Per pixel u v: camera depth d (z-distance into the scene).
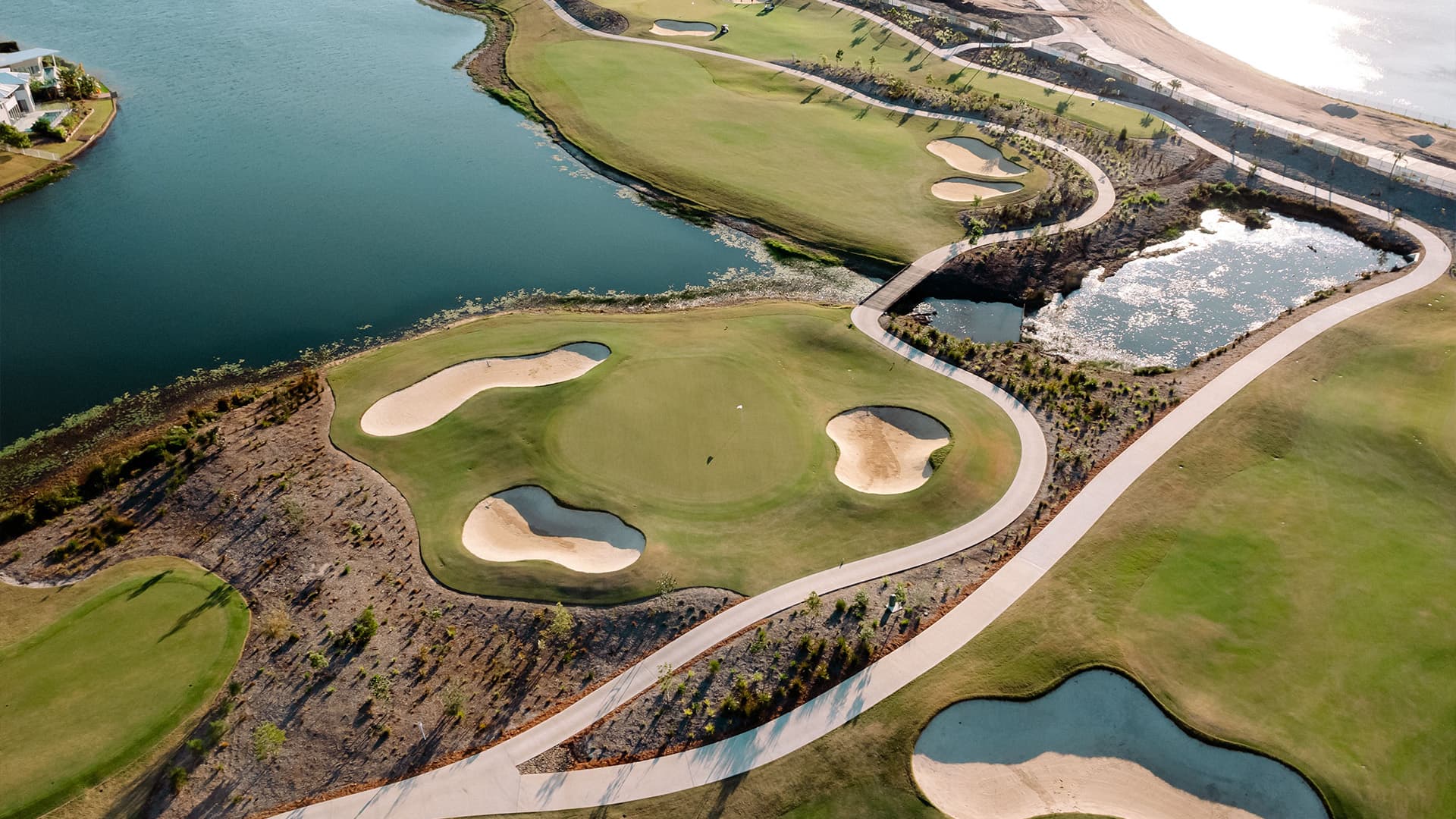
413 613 41.06
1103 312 65.38
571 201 78.19
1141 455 50.19
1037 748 36.50
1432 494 47.03
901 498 47.16
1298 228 76.31
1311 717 36.56
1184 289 68.06
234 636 39.75
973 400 54.69
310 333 60.44
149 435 51.28
